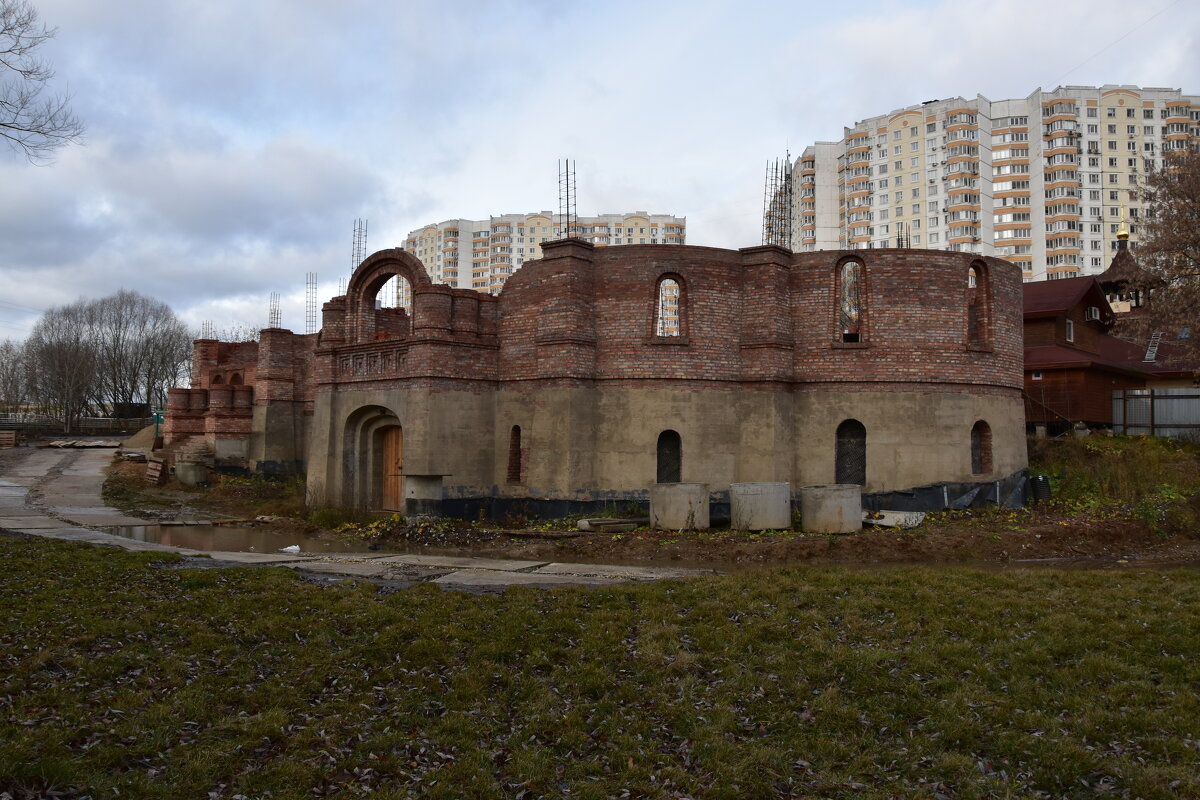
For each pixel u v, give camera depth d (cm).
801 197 11581
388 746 793
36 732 756
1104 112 10375
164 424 4553
